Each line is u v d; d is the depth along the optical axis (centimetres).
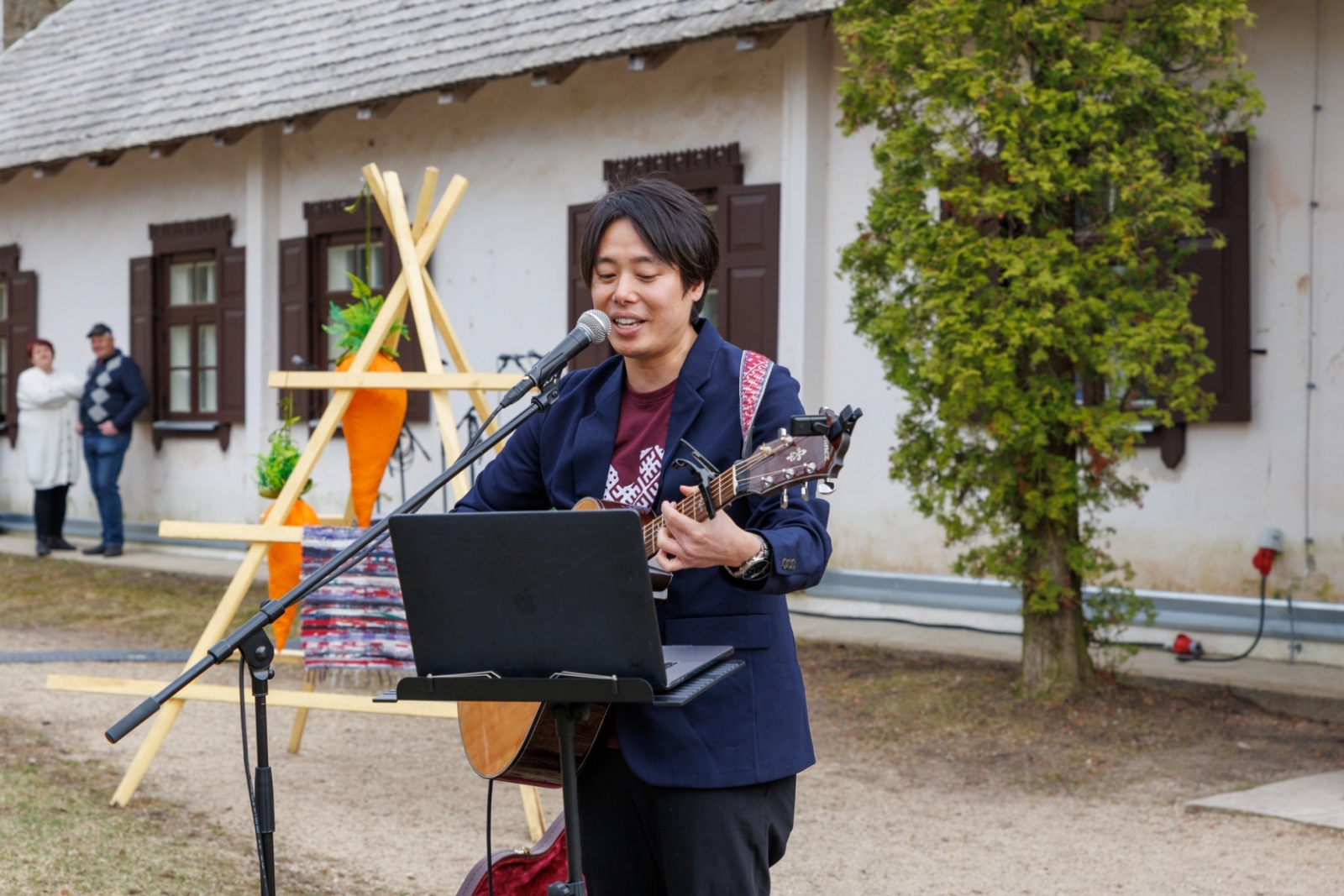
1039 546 595
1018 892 397
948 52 568
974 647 730
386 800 491
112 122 1235
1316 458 666
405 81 982
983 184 580
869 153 810
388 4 1100
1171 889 395
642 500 241
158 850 414
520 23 956
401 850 434
